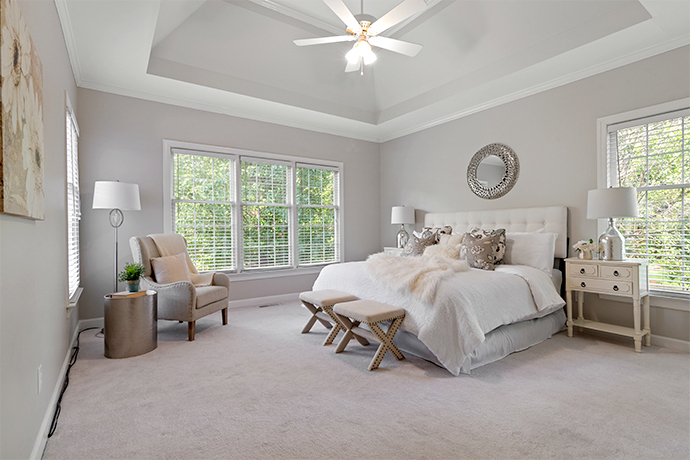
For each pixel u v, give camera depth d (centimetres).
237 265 493
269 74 451
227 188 490
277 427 192
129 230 416
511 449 171
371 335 292
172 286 343
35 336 168
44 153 194
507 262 385
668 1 258
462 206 505
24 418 146
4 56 117
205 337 353
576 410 207
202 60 406
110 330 295
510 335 300
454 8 374
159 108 438
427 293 273
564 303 341
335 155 596
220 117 482
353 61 325
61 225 254
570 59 350
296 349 318
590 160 370
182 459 167
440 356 261
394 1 382
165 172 439
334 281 373
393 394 229
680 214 319
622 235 354
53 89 233
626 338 342
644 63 333
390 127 582
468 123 495
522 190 430
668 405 212
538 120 415
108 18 280
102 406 216
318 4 384
